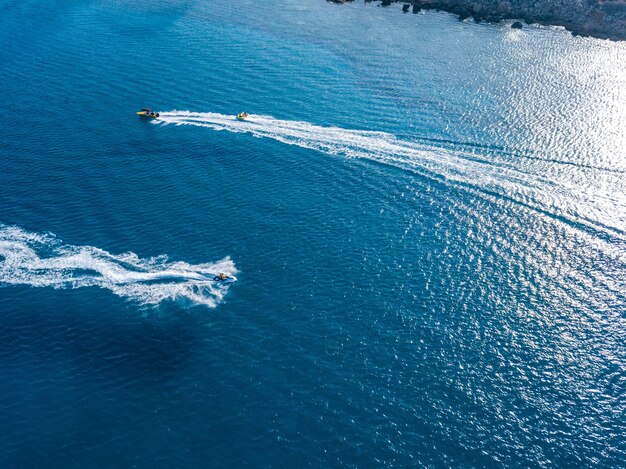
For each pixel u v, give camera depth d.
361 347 80.69
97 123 132.12
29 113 136.12
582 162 114.25
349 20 192.88
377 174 114.00
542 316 85.44
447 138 122.81
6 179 113.31
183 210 105.19
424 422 71.69
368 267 93.50
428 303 87.44
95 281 91.81
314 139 124.12
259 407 73.44
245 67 156.88
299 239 98.81
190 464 67.50
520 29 182.25
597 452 68.88
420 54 164.38
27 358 80.25
